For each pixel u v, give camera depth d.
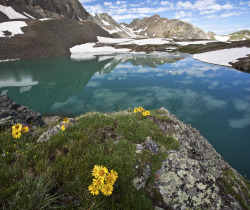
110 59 60.72
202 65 45.94
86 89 28.83
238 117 17.25
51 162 3.68
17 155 3.68
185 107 20.23
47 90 27.97
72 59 60.19
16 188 2.71
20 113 9.13
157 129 6.27
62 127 4.62
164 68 44.62
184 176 4.46
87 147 4.28
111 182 2.74
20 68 44.66
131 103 21.92
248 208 4.79
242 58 45.31
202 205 4.11
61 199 2.88
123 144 4.77
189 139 6.92
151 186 4.08
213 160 6.41
